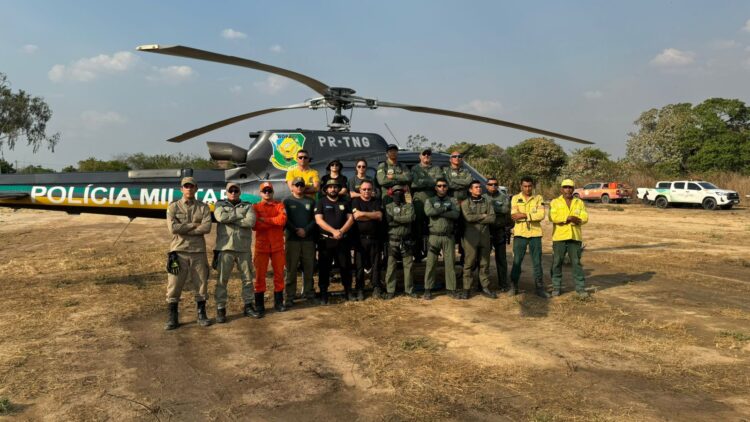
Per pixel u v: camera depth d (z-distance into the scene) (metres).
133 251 10.12
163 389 3.35
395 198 5.79
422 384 3.38
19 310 5.39
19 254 9.76
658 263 8.59
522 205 6.16
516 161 40.75
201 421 2.89
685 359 3.84
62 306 5.57
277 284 5.42
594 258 9.16
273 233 5.38
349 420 2.88
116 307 5.55
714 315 5.17
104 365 3.79
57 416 2.94
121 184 6.94
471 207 5.93
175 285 4.77
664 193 25.36
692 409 2.99
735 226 15.52
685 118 38.00
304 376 3.56
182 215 4.81
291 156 6.86
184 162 29.61
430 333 4.57
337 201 5.74
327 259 5.72
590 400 3.11
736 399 3.13
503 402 3.09
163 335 4.59
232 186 5.12
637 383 3.38
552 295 6.10
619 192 29.25
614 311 5.33
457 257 8.71
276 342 4.36
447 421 2.85
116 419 2.91
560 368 3.66
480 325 4.82
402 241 5.89
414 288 6.48
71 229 15.39
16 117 40.31
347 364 3.79
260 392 3.29
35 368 3.71
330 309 5.52
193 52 4.70
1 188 6.95
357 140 7.25
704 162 35.75
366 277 7.01
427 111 6.96
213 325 4.92
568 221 5.99
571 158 41.41
